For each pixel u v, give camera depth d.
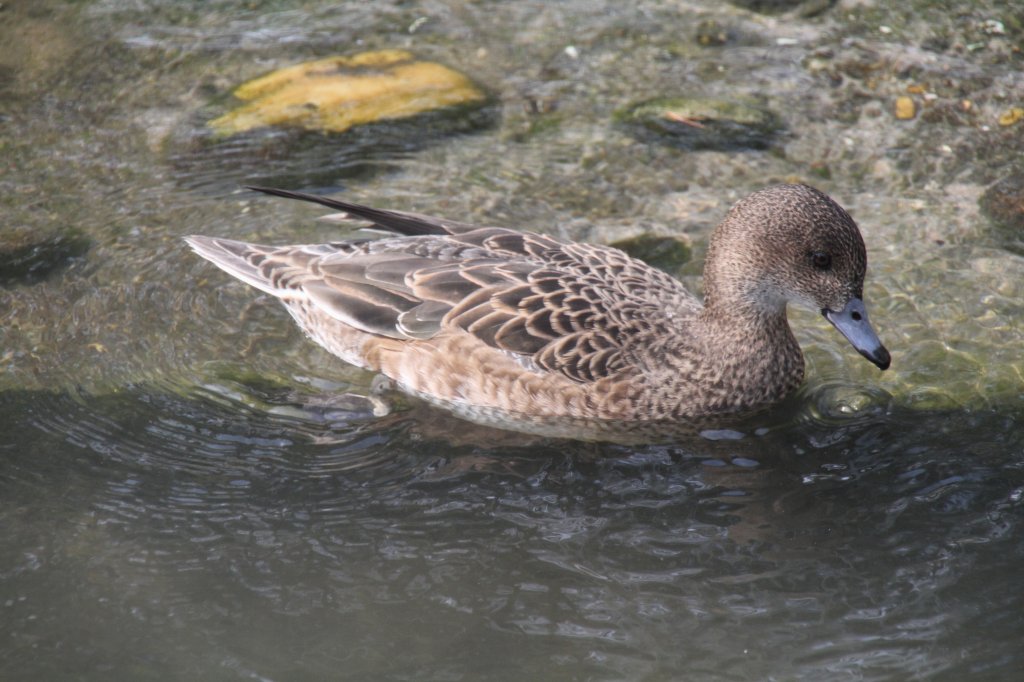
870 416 10.68
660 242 12.97
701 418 10.74
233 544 9.38
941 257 12.61
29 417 10.62
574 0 17.31
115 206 13.38
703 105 15.09
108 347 11.49
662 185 13.84
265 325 11.95
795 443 10.45
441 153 14.31
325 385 11.23
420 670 8.23
